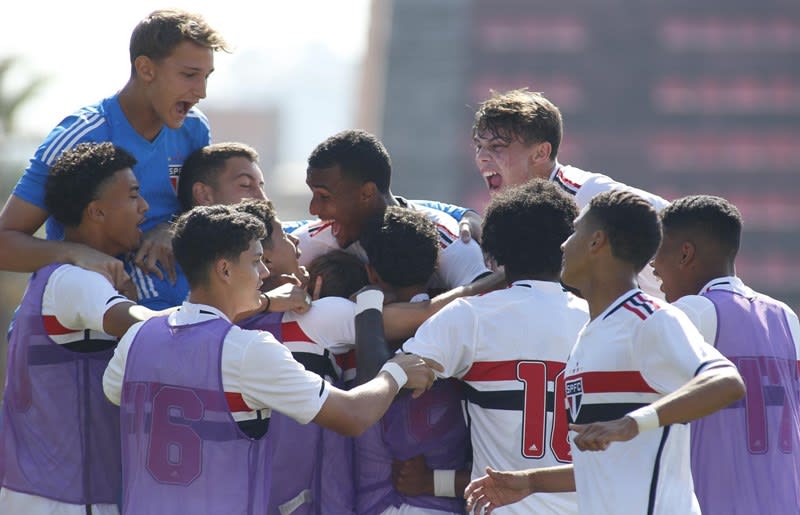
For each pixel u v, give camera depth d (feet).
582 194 44.09
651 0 463.83
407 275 39.63
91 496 38.40
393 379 35.81
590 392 32.60
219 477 33.65
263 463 34.47
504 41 463.83
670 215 40.29
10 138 185.47
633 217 32.78
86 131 42.47
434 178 438.40
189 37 42.01
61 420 38.29
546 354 36.81
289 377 33.83
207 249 34.60
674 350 31.04
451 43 463.42
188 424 33.78
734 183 444.55
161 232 42.73
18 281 188.65
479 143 45.34
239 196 44.14
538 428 36.70
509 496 34.58
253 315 39.34
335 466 39.75
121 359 35.12
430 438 38.88
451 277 42.19
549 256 37.32
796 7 459.32
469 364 37.17
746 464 38.24
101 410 38.68
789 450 38.88
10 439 38.73
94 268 38.14
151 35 42.04
